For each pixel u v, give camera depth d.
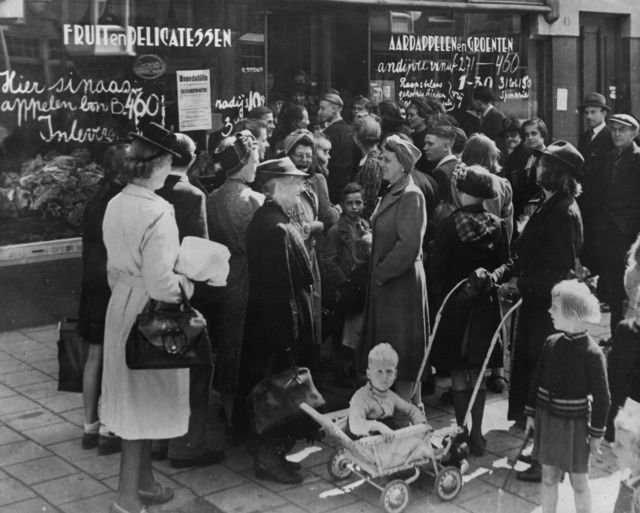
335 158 8.02
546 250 5.21
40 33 7.39
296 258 5.04
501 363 5.36
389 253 5.27
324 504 4.75
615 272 7.27
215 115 8.36
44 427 5.66
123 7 7.74
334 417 5.16
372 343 5.46
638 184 7.20
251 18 8.49
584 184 8.16
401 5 9.30
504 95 10.75
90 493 4.83
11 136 7.39
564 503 4.82
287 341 4.93
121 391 4.34
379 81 9.56
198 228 5.11
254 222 4.99
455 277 5.27
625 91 11.95
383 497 4.59
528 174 7.91
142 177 4.30
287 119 7.50
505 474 5.12
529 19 10.81
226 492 4.87
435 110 8.07
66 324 5.54
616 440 4.07
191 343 4.18
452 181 5.91
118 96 7.82
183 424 4.47
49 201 7.62
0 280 7.44
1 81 7.27
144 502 4.68
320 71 9.09
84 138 7.72
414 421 4.91
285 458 5.11
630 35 11.82
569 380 4.24
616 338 4.11
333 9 9.04
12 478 4.99
